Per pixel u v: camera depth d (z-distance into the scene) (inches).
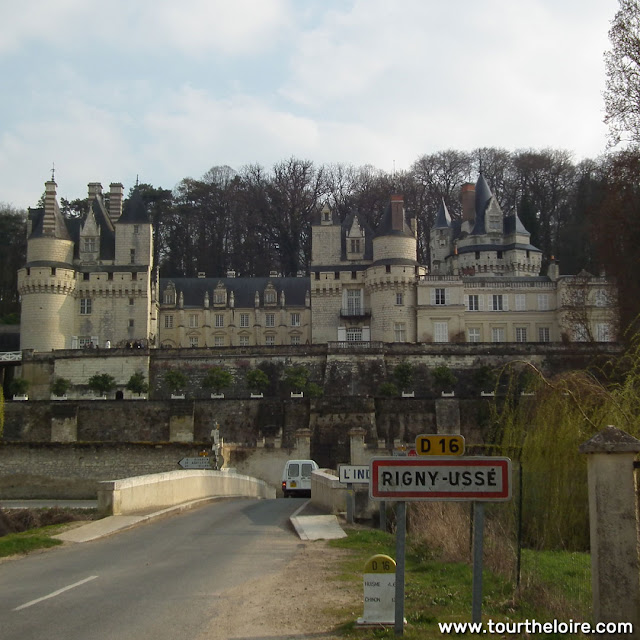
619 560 511.5
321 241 4168.3
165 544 984.9
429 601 656.4
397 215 4028.1
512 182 5876.0
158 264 5502.0
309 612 616.1
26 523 1480.1
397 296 3949.3
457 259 4825.3
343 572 786.2
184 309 4362.7
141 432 3191.4
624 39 1695.4
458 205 5841.5
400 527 546.9
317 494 1504.7
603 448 518.3
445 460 521.0
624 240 1854.1
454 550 895.1
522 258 4704.7
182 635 547.5
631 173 1786.4
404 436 3083.2
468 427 3068.4
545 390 1117.1
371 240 4163.4
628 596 507.8
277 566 823.7
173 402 3191.4
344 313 4094.5
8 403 3233.3
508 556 820.0
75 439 3179.1
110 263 4067.4
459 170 6008.9
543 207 5674.2
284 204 5649.6
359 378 3659.0
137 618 592.1
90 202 4274.1
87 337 4013.3
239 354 3774.6
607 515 516.4
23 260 5324.8
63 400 3233.3
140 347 3978.8
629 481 516.7
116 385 3737.7
